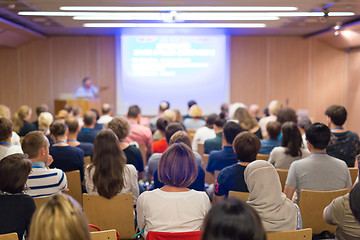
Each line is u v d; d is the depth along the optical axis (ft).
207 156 15.25
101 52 35.50
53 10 21.97
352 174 11.50
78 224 3.93
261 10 21.99
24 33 30.22
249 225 3.38
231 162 12.40
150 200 7.53
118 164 9.43
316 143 9.98
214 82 35.55
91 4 20.22
